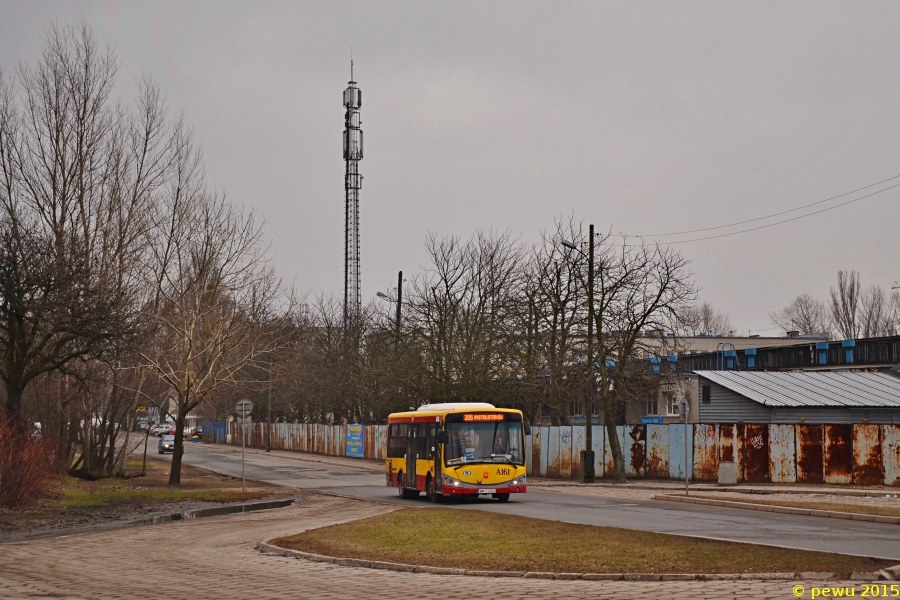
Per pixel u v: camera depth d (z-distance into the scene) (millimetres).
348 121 89750
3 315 34281
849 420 49812
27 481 30531
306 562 16891
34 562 17312
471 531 20000
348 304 86500
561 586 13258
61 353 38125
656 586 12867
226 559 17516
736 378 53500
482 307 55812
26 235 34438
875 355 58656
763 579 13078
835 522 22234
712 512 25578
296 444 89562
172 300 42281
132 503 32625
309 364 84375
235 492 36969
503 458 30578
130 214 41969
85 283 34844
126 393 48594
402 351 57781
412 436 33500
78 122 40625
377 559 16516
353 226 88438
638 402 64062
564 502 30016
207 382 43281
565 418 61781
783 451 38406
